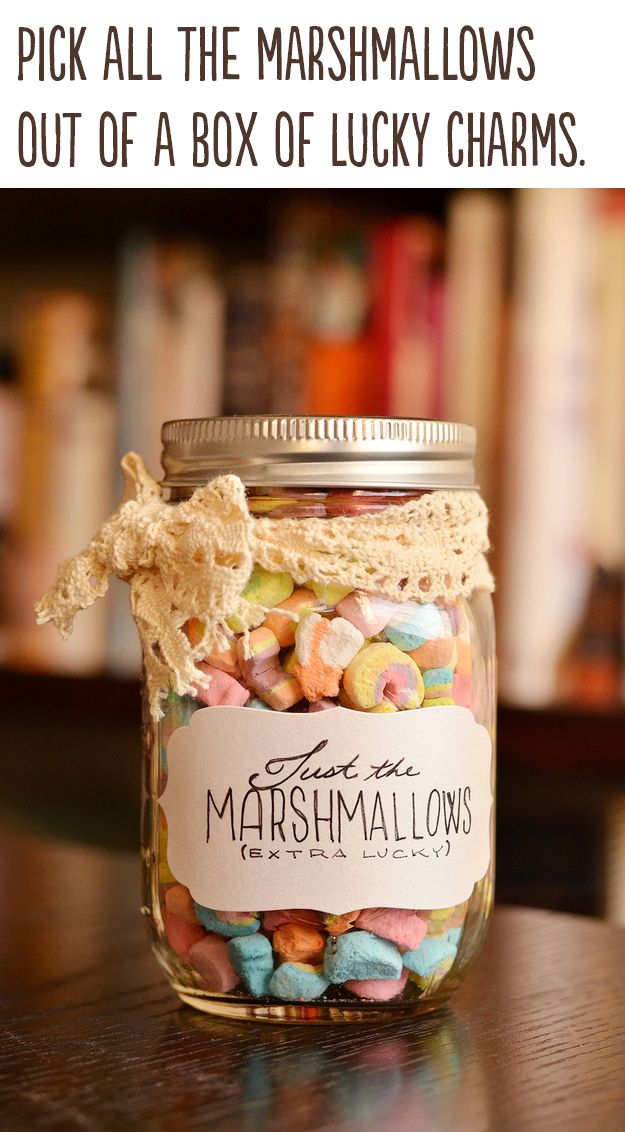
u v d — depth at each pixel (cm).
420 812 43
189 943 44
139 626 44
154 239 90
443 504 44
